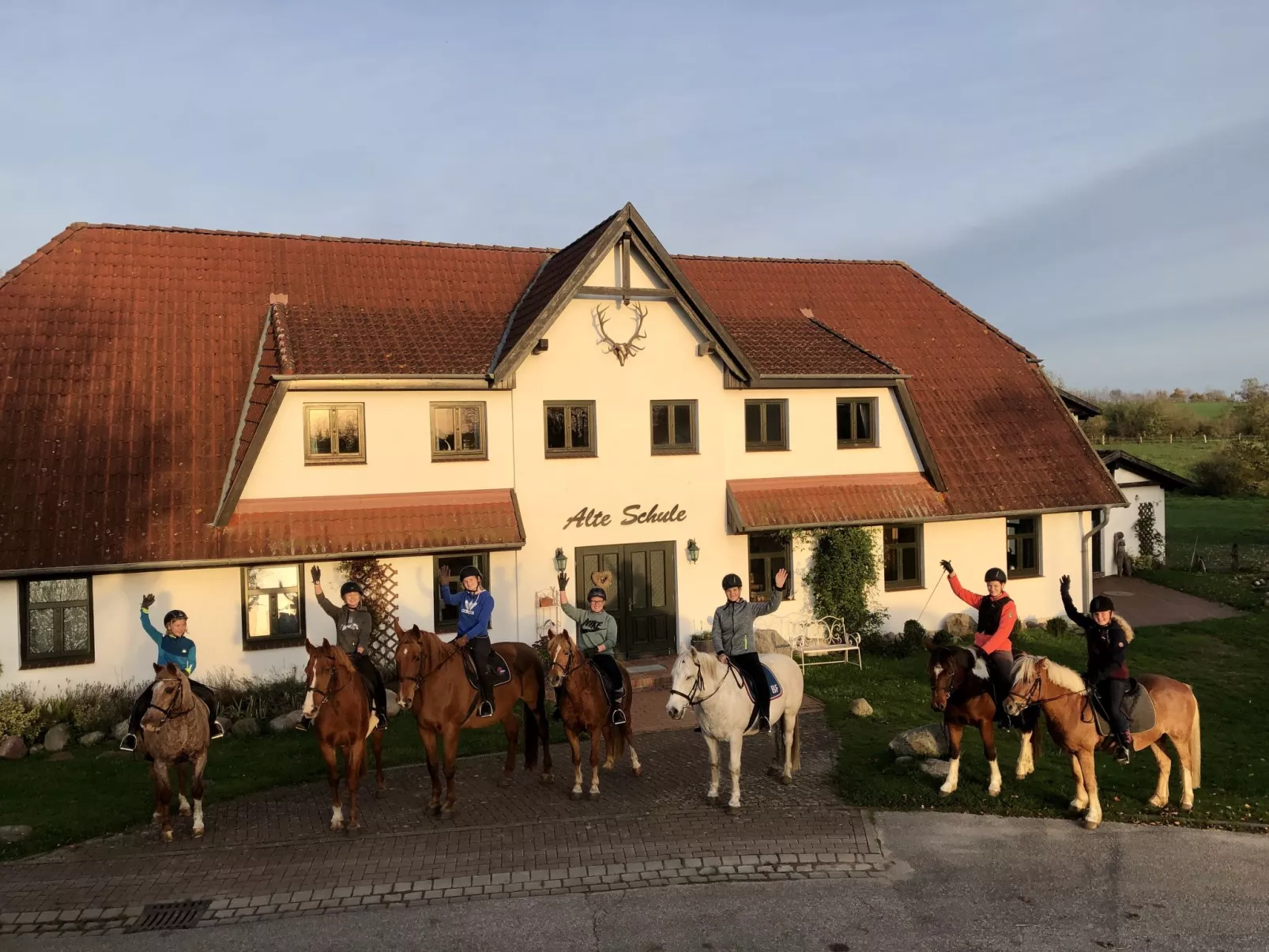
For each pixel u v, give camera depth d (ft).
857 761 44.52
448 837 35.68
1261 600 85.05
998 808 37.78
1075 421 81.15
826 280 88.94
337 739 36.22
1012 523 77.36
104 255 66.23
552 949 26.96
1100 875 31.53
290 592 57.88
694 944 27.14
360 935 27.96
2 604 51.85
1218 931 27.55
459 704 38.09
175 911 29.78
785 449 69.51
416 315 67.21
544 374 62.64
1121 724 35.17
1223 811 37.45
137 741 36.14
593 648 42.19
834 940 27.25
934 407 78.07
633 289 64.03
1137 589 92.32
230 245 70.64
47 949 27.43
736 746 37.73
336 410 58.54
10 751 47.57
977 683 37.91
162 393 59.26
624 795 40.52
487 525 59.62
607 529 64.28
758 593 69.56
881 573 72.28
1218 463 179.73
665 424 66.33
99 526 52.49
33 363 58.08
